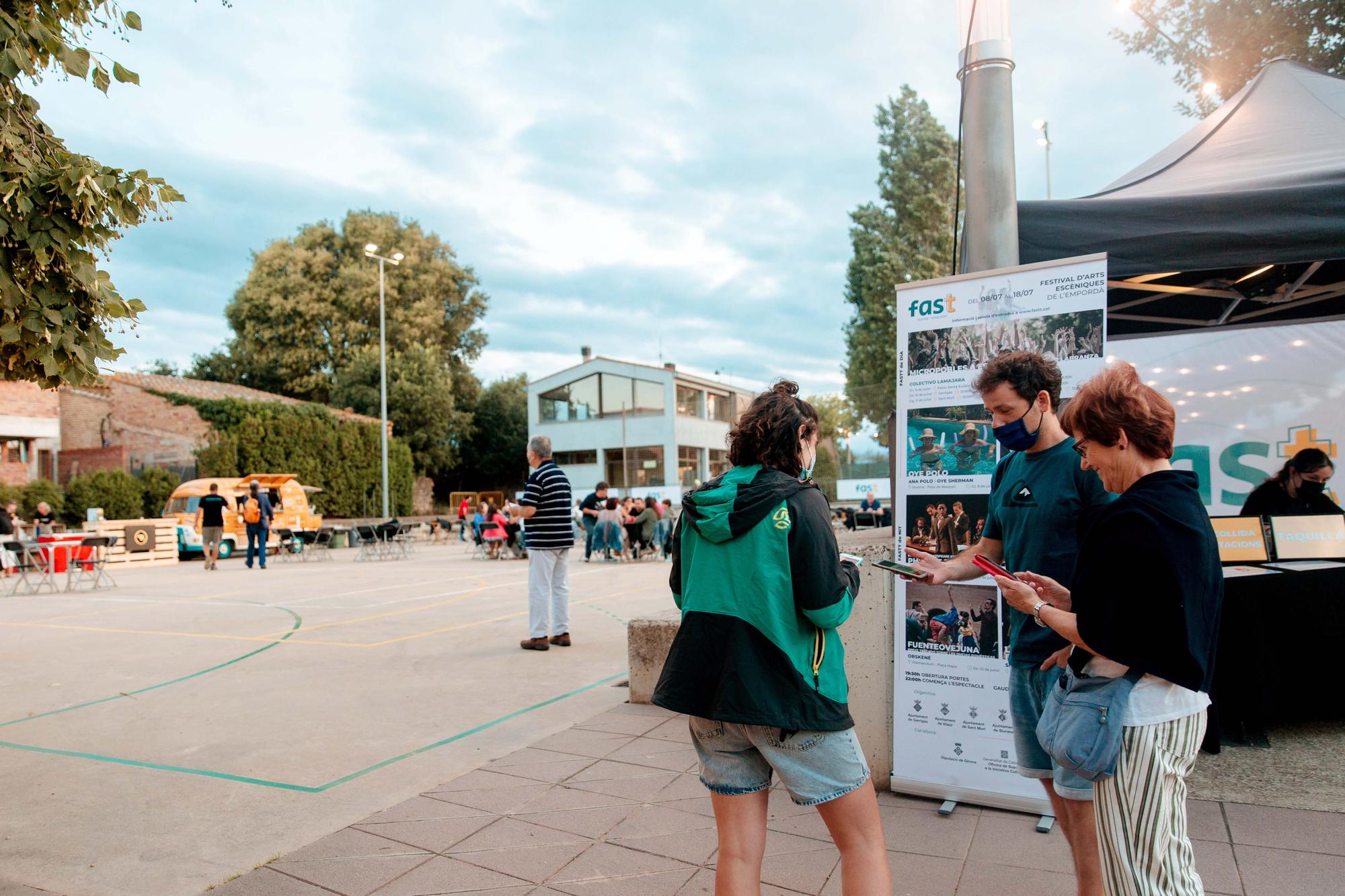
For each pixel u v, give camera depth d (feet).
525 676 20.42
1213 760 12.98
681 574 7.44
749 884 6.71
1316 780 11.85
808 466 7.32
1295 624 14.25
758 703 6.42
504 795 12.28
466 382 143.74
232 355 135.23
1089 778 5.90
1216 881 8.84
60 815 11.81
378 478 102.73
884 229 101.91
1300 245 12.08
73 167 10.81
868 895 6.59
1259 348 21.06
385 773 13.42
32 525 63.72
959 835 10.27
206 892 9.38
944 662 11.34
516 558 63.26
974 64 13.20
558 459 140.87
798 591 6.57
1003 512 8.79
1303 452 16.55
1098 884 7.41
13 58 10.84
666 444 131.95
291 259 125.80
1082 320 10.55
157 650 25.09
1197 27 37.73
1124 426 6.15
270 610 33.78
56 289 11.26
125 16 12.13
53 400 81.82
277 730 16.02
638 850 10.29
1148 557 5.64
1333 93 16.40
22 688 20.33
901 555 11.62
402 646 24.93
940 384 11.45
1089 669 6.14
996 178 13.00
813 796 6.58
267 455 88.63
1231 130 17.63
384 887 9.43
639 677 17.47
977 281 11.26
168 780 13.23
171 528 62.39
